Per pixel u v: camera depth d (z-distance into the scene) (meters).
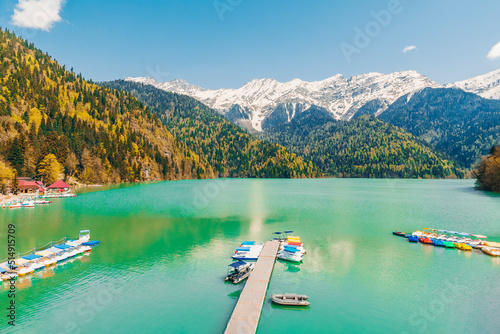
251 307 32.62
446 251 54.31
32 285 38.97
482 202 121.75
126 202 115.25
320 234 66.56
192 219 82.25
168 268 45.19
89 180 188.25
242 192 168.62
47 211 93.31
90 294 36.66
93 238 61.62
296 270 45.00
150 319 31.09
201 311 32.81
